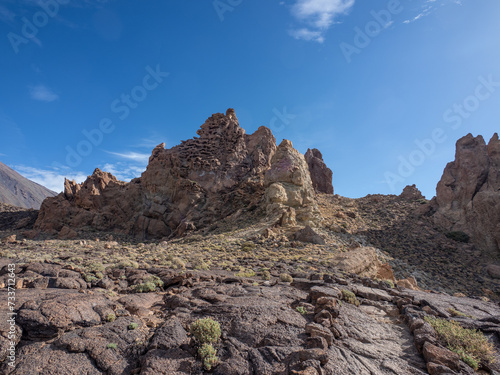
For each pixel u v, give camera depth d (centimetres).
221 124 8838
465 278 4409
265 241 4084
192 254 3347
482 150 6431
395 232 6269
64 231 6806
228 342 931
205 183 7481
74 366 784
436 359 879
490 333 1155
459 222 6056
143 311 1211
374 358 916
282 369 789
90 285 1570
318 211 5756
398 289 1947
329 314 1116
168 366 795
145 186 7969
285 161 6056
